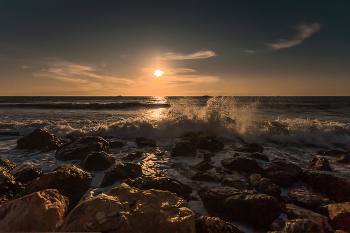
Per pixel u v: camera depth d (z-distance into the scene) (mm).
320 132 6902
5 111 14789
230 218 2373
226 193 2609
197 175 3504
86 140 5008
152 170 3963
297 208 2352
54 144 5367
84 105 20125
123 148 5676
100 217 1681
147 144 6008
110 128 7332
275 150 5762
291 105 22562
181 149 5004
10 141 6051
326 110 17984
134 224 1757
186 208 2066
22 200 1828
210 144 5727
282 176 3324
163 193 2260
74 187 2643
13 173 3254
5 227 1669
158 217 1854
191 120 7605
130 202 2025
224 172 3896
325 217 2121
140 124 7332
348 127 7121
